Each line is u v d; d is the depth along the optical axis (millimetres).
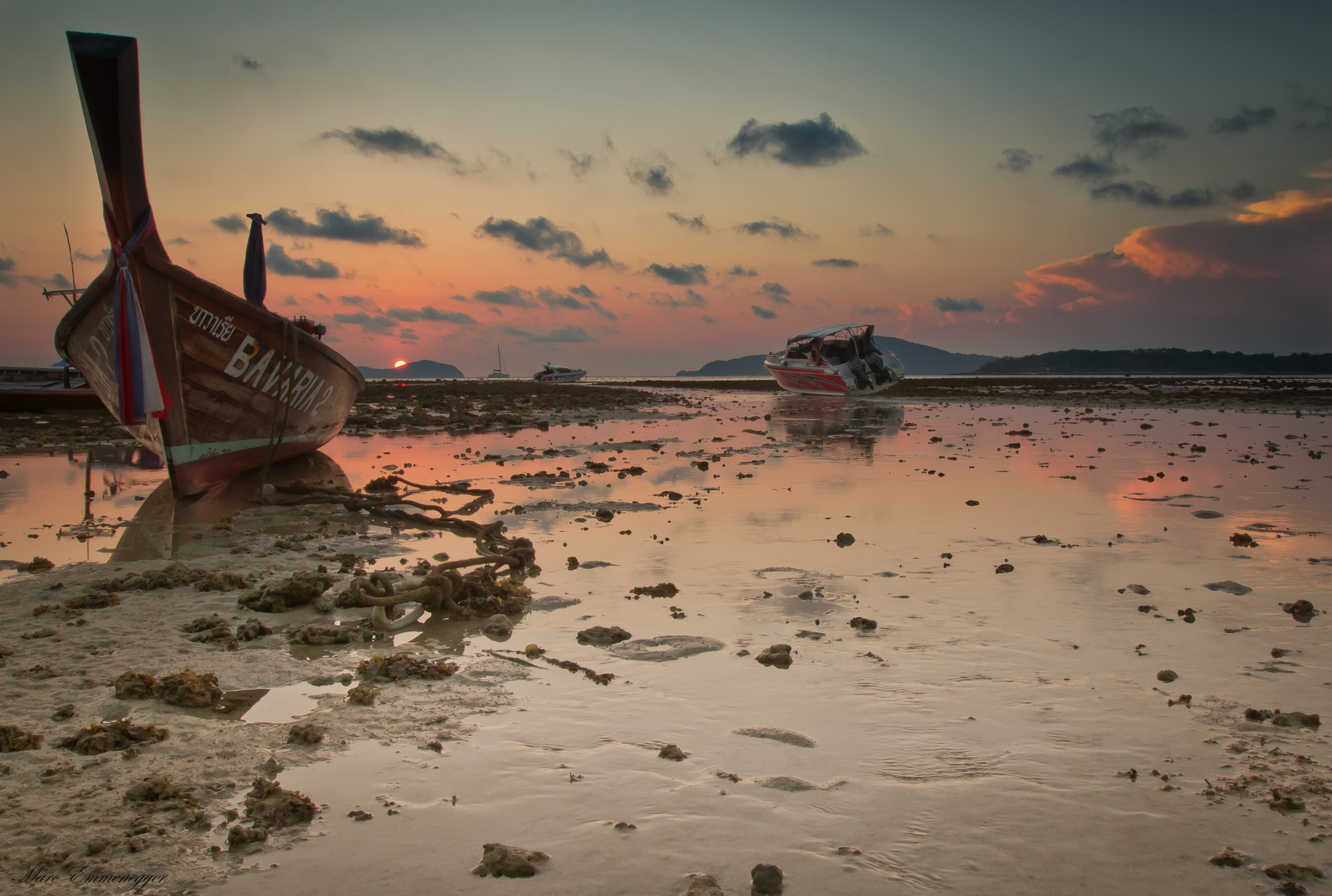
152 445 13758
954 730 4590
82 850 3346
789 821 3660
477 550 8852
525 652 5859
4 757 4133
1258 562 8477
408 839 3490
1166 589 7508
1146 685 5238
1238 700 4992
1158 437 22594
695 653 5840
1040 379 98562
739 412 35469
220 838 3475
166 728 4492
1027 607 6961
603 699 5012
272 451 12781
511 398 45250
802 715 4781
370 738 4453
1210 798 3859
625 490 13391
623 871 3279
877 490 13336
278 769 4078
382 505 11500
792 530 10195
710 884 3182
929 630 6367
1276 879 3238
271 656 5703
